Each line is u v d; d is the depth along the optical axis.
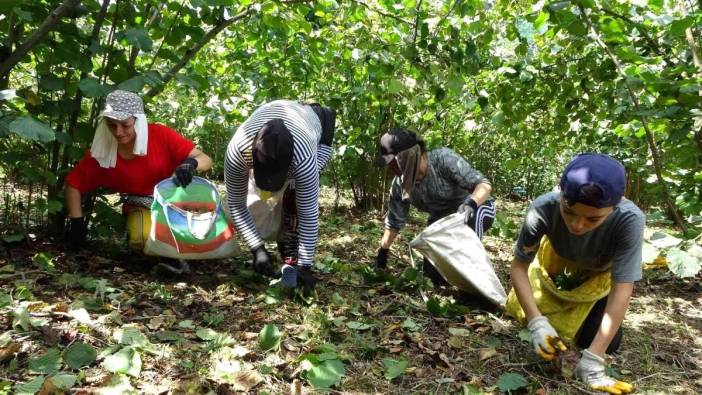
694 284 4.43
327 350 2.71
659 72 3.77
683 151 3.74
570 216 2.34
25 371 2.31
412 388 2.56
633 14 4.04
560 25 3.43
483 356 2.85
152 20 4.02
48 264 3.46
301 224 3.42
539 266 3.02
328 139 3.72
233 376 2.43
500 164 9.57
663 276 4.55
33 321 2.63
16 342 2.43
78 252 3.87
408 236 5.76
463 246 3.54
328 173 7.19
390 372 2.60
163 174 3.77
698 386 2.78
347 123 6.59
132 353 2.43
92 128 3.82
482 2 4.05
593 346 2.60
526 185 10.05
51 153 4.31
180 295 3.38
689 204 4.08
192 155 3.78
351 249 5.16
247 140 3.26
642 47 4.38
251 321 3.07
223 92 6.20
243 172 3.38
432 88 4.23
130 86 3.41
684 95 3.20
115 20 3.80
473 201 3.70
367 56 4.66
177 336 2.74
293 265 3.54
